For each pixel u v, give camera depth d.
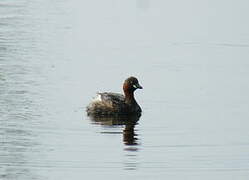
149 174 16.30
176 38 32.25
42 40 31.00
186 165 16.92
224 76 25.66
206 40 31.94
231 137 19.02
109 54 28.89
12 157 17.27
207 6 40.09
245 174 16.34
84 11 38.53
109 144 18.36
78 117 20.67
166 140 18.77
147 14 37.69
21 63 26.80
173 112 21.34
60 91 23.25
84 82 24.47
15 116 20.47
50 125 19.75
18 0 42.00
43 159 17.19
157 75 25.77
